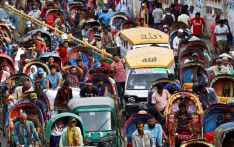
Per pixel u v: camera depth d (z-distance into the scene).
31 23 71.94
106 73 51.50
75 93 46.72
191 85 49.81
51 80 49.16
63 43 59.38
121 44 60.34
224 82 48.38
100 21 72.69
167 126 41.19
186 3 77.38
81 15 73.62
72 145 38.50
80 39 69.25
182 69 50.31
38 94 45.00
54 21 73.88
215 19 66.25
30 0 78.69
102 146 41.03
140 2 82.31
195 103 42.56
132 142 38.50
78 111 41.81
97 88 46.94
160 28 68.44
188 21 69.88
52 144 40.47
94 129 41.25
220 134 38.19
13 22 77.00
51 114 43.94
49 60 52.50
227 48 55.66
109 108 41.94
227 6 68.38
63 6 81.69
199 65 50.00
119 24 72.00
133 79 49.62
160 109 44.72
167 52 52.12
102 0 82.56
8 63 52.94
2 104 46.56
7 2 81.00
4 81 48.78
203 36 71.69
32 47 58.38
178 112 41.28
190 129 41.09
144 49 52.81
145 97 48.66
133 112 46.72
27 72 51.81
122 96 52.12
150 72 49.91
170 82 46.41
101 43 63.56
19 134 39.50
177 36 61.22
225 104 41.88
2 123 47.09
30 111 42.12
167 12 71.25
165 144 40.72
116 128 41.66
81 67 53.31
